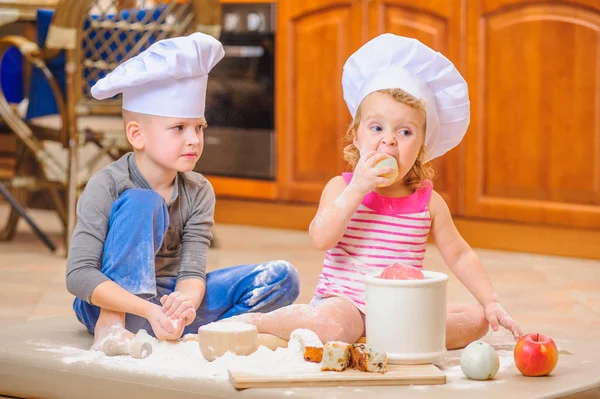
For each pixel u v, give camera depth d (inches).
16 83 208.4
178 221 89.4
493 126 162.6
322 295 85.4
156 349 80.0
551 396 70.0
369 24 174.2
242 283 90.1
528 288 131.0
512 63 159.5
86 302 86.0
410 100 81.6
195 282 87.9
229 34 190.2
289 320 81.2
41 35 157.1
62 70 152.3
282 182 188.1
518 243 163.5
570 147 155.7
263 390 70.1
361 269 83.9
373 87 83.0
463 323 85.0
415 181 86.0
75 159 151.6
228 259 152.2
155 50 84.4
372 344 76.9
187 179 90.2
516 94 159.8
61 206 159.5
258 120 189.6
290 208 188.4
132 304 80.2
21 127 154.2
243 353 77.9
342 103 179.6
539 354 74.7
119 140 154.1
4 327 93.4
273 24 185.8
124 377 74.9
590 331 100.9
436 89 85.4
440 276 79.0
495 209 164.1
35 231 159.0
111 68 153.4
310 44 182.1
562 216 157.6
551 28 155.3
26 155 165.6
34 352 81.3
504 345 88.5
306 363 76.1
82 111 150.0
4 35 212.5
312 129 183.6
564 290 129.6
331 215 81.4
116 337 79.8
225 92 192.4
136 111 85.5
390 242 83.9
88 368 76.8
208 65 85.7
